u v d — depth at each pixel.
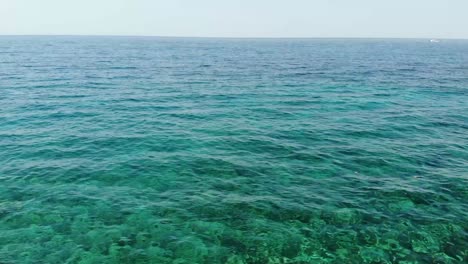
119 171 14.82
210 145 18.45
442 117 24.81
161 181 13.96
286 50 118.38
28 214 11.27
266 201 12.41
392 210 11.88
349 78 44.25
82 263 9.09
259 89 36.00
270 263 9.29
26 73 43.38
